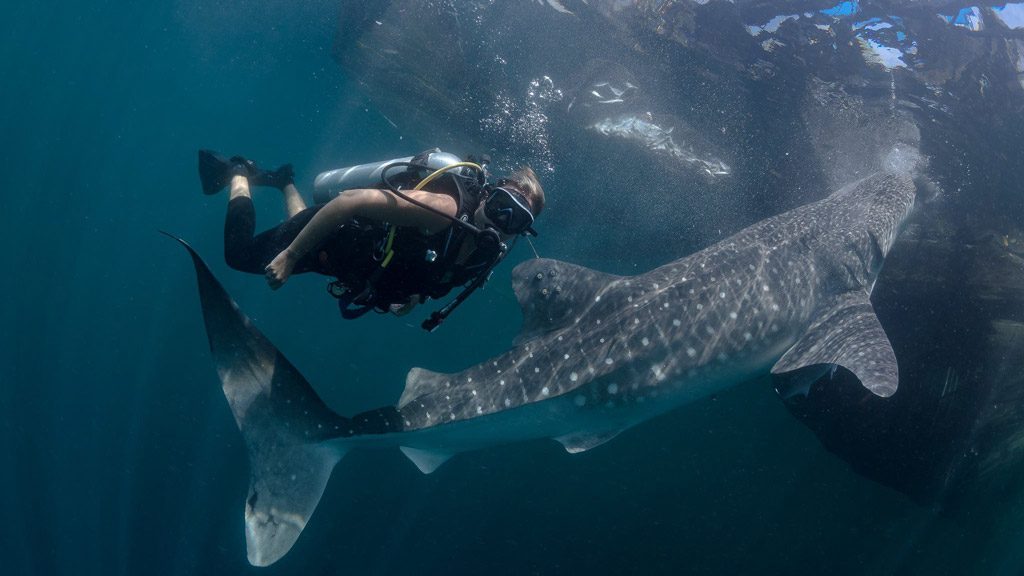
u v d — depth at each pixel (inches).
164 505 973.2
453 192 126.0
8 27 2217.0
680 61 507.8
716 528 733.3
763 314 248.4
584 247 538.6
